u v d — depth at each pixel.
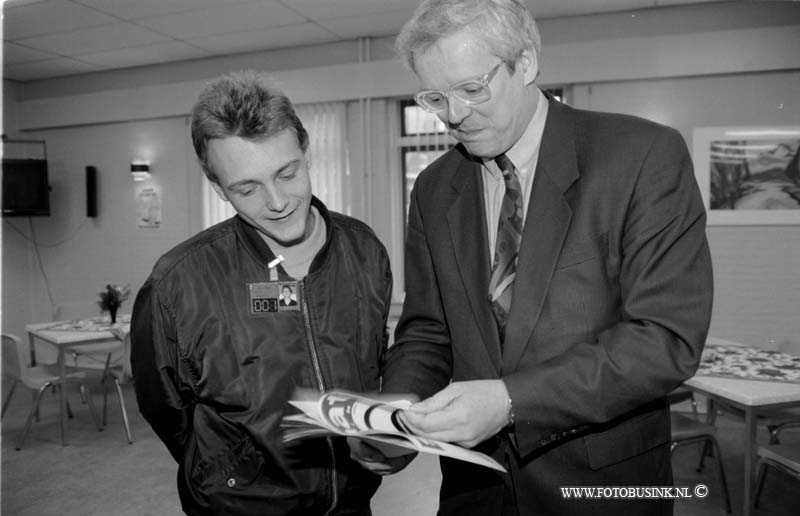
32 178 6.51
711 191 4.71
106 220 6.75
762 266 4.65
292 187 0.96
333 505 1.13
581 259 0.97
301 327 1.11
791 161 4.57
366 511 1.23
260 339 1.08
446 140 5.36
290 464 1.08
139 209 6.57
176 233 6.43
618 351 0.90
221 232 1.13
